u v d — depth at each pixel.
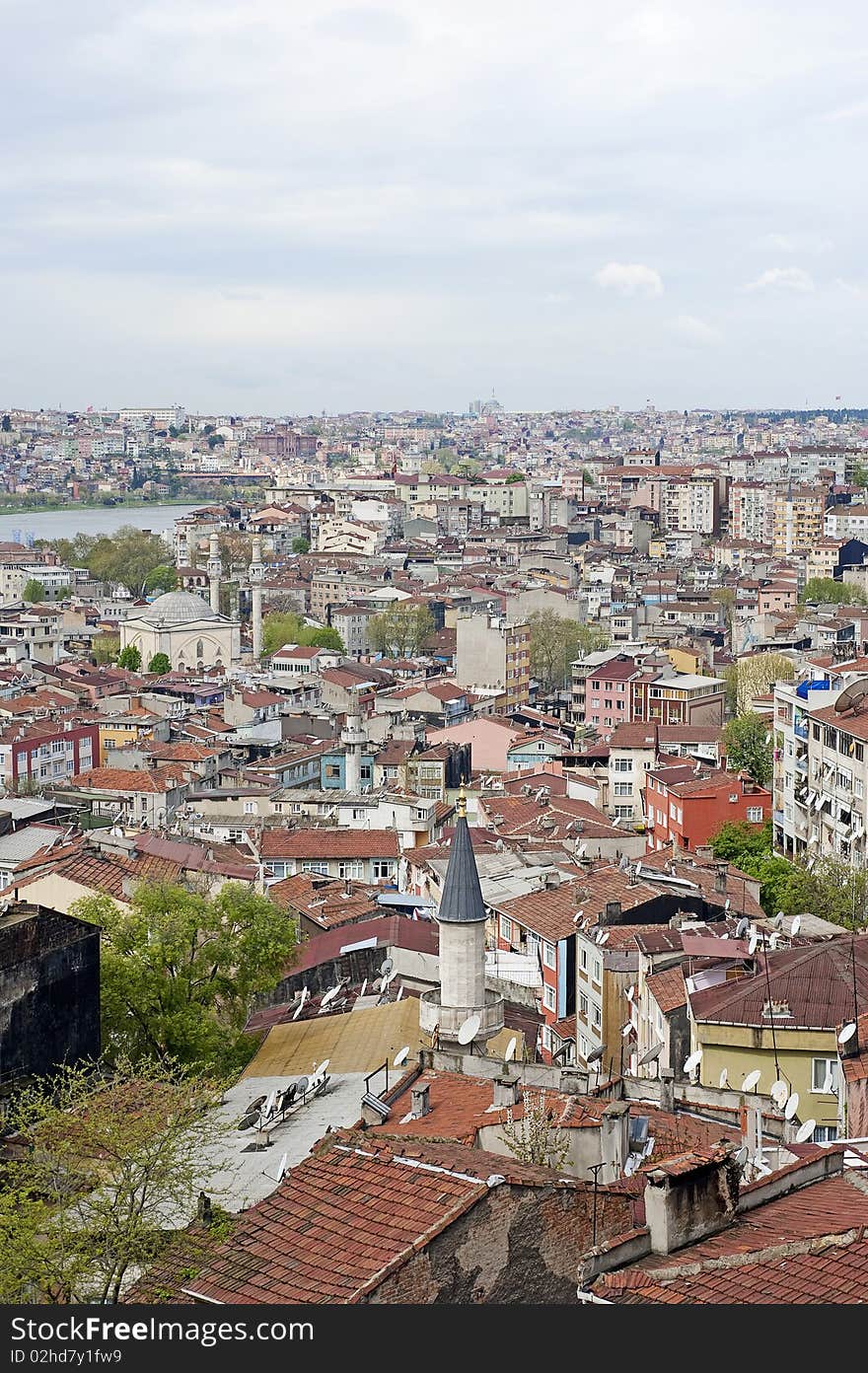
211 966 106.94
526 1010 107.50
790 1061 82.50
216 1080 82.81
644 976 95.38
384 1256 43.00
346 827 184.88
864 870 147.25
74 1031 87.19
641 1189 47.44
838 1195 45.97
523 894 126.56
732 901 122.00
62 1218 51.69
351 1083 78.25
